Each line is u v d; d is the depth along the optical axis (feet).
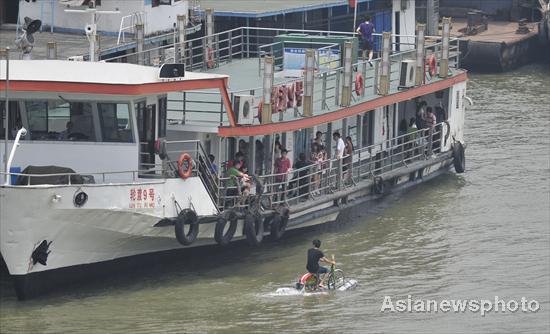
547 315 188.24
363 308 189.57
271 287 196.75
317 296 193.77
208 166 204.33
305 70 220.64
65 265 189.26
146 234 194.39
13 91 192.44
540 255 214.28
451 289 197.98
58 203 182.39
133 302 188.55
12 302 187.42
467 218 234.58
